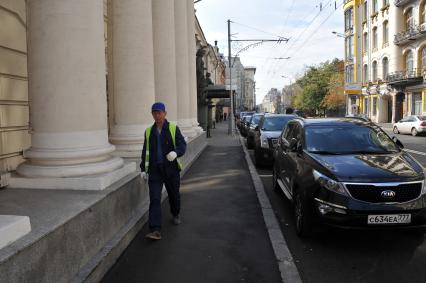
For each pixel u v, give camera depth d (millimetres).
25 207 4309
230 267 4719
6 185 5270
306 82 75125
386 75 48281
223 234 5930
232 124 30891
